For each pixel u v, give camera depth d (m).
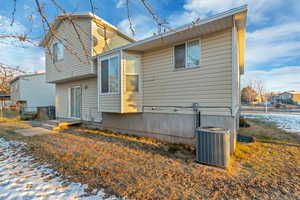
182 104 5.75
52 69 10.55
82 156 4.58
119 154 4.77
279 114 18.72
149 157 4.52
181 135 5.80
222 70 4.91
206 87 5.21
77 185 3.00
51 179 3.23
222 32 4.89
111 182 3.12
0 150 5.20
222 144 3.76
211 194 2.75
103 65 7.25
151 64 6.60
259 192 2.81
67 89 11.10
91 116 9.27
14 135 7.43
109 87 6.96
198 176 3.39
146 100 6.78
